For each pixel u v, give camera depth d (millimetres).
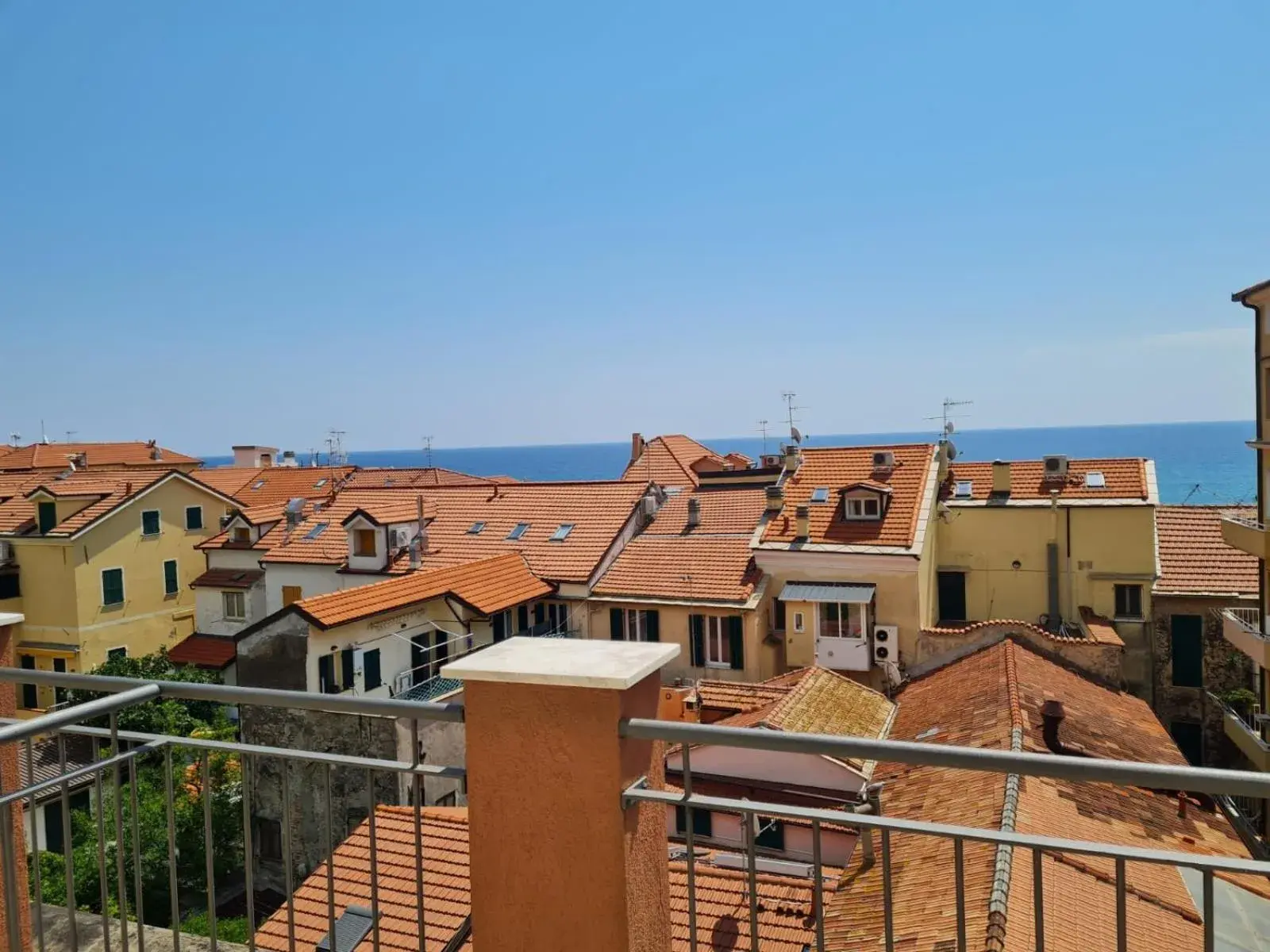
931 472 27844
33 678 4457
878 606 25484
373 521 30109
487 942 3455
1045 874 10664
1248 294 19109
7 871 4082
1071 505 26250
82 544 32688
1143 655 25188
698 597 26703
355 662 22578
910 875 11445
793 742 3045
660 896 3529
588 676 3221
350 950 10039
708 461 51469
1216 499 113500
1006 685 19078
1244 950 9922
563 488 34062
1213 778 2607
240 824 19766
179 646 33938
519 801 3385
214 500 38531
